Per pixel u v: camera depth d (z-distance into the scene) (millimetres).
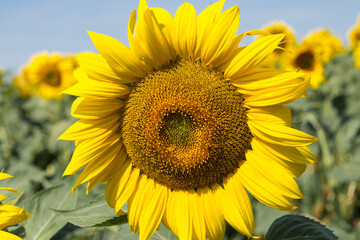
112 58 787
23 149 2225
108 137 822
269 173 790
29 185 1062
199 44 792
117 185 820
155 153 817
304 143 770
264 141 794
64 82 2188
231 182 810
